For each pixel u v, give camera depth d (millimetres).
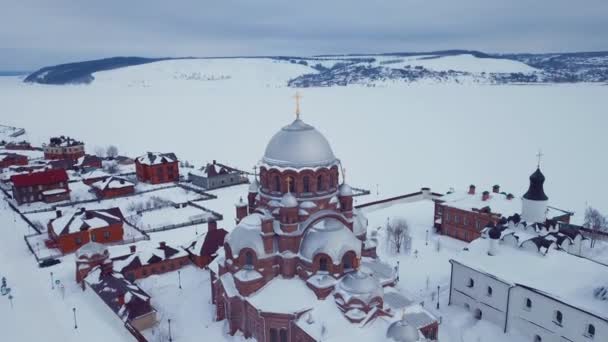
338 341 46406
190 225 96312
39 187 113312
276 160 57094
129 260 71562
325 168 56719
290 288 53875
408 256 77875
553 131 199125
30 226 96438
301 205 56031
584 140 178875
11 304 63906
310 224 55156
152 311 58219
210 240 75875
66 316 60406
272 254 54781
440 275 70938
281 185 56781
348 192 58406
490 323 57188
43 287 68938
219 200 115562
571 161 148000
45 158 166250
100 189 117250
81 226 82625
